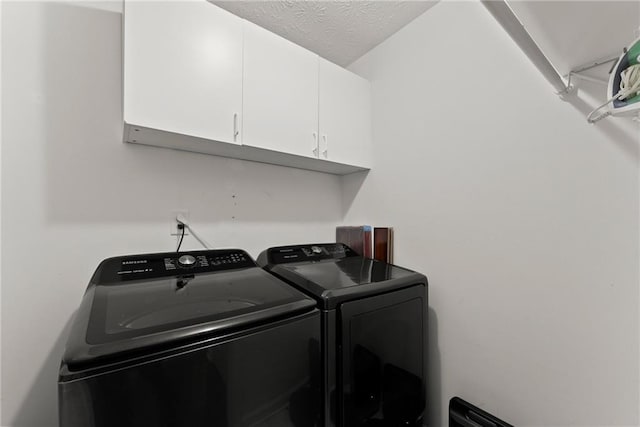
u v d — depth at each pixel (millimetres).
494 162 1190
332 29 1583
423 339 1263
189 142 1197
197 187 1399
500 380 1156
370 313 1064
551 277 1021
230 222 1508
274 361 781
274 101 1325
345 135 1642
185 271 1153
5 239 980
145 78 981
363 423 1015
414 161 1526
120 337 603
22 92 1012
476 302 1246
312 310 906
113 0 1182
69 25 1096
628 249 863
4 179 983
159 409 600
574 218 970
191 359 646
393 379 1129
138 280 1023
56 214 1064
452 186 1347
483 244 1226
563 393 985
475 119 1260
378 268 1390
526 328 1084
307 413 856
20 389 990
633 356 850
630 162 863
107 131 1164
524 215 1096
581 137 956
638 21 686
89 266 1123
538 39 783
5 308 976
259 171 1623
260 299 878
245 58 1232
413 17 1510
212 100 1132
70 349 560
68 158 1087
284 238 1721
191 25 1087
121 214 1195
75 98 1102
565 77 953
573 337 967
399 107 1609
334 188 1978
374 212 1763
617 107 716
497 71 1186
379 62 1730
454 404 1241
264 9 1401
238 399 707
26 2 1028
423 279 1292
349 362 990
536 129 1066
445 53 1383
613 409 883
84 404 531
